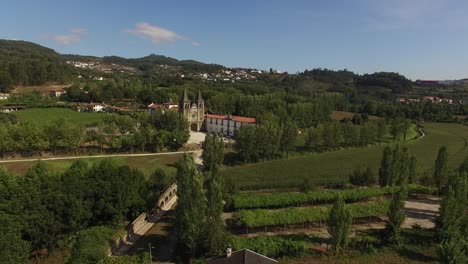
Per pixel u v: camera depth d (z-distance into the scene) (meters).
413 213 89.19
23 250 54.94
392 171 101.62
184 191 65.69
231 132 198.62
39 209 63.16
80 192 70.31
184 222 64.38
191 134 196.12
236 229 78.19
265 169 132.62
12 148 132.38
